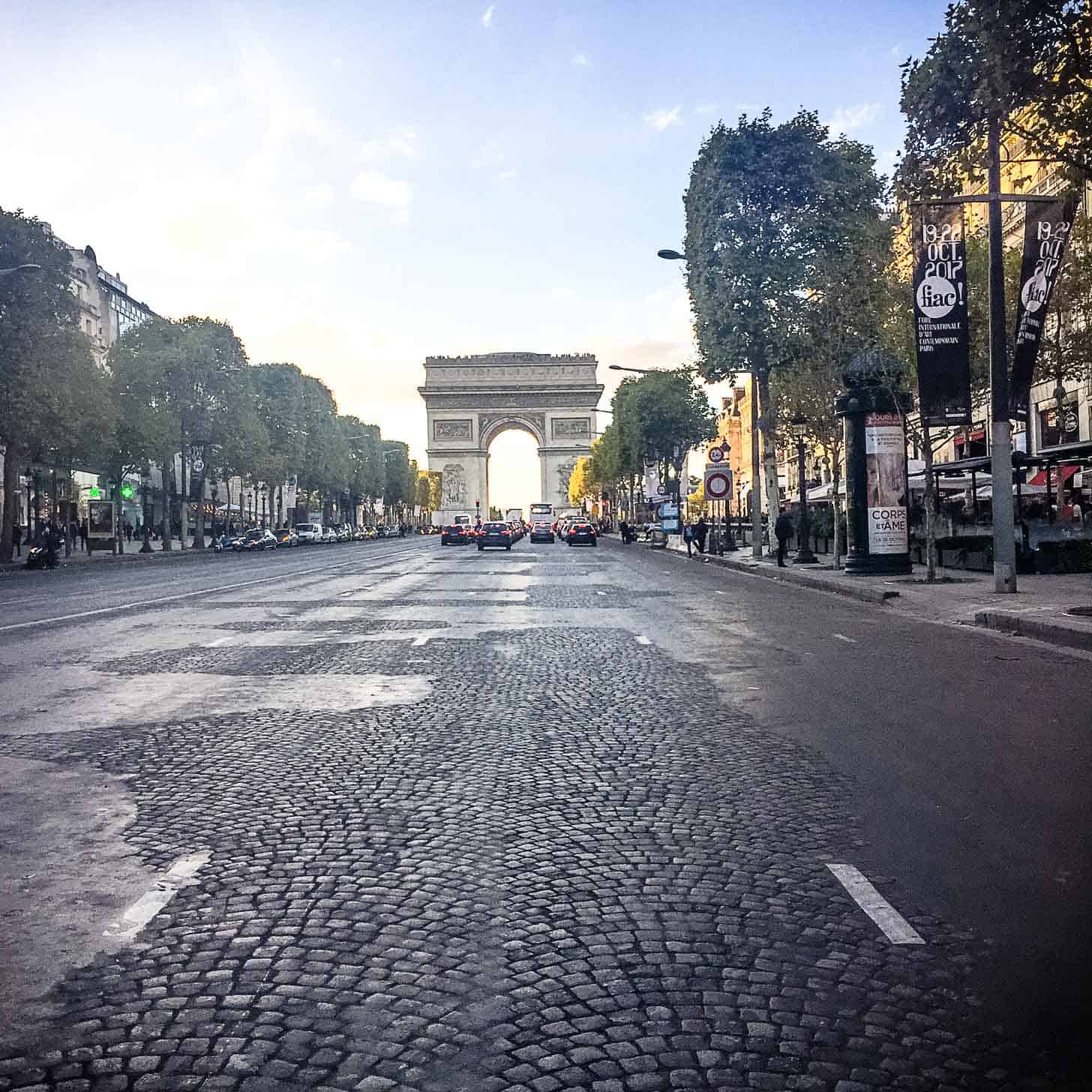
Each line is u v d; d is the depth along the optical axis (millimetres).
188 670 11961
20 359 41500
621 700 9914
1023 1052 3377
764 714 9172
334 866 5227
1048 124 12945
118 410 51562
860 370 27266
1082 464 27594
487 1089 3168
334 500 121062
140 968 4035
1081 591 20781
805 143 32500
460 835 5746
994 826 5832
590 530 68812
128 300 87250
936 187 14562
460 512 124188
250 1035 3502
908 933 4324
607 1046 3412
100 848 5543
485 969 3998
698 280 33938
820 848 5473
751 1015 3617
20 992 3844
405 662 12578
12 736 8344
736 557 42281
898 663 12219
